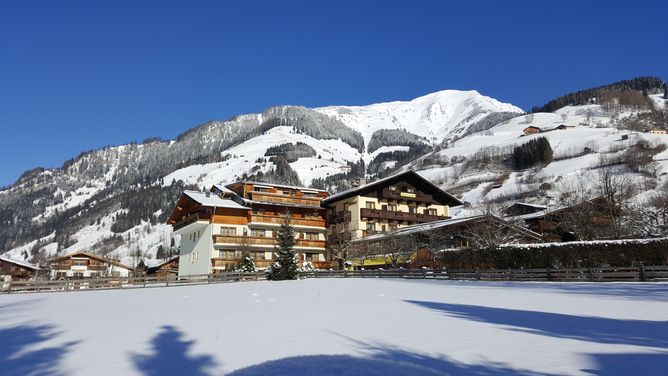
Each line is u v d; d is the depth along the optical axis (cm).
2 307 2269
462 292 2236
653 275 2488
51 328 1398
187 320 1469
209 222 5481
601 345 939
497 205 7431
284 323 1327
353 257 5072
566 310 1464
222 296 2428
